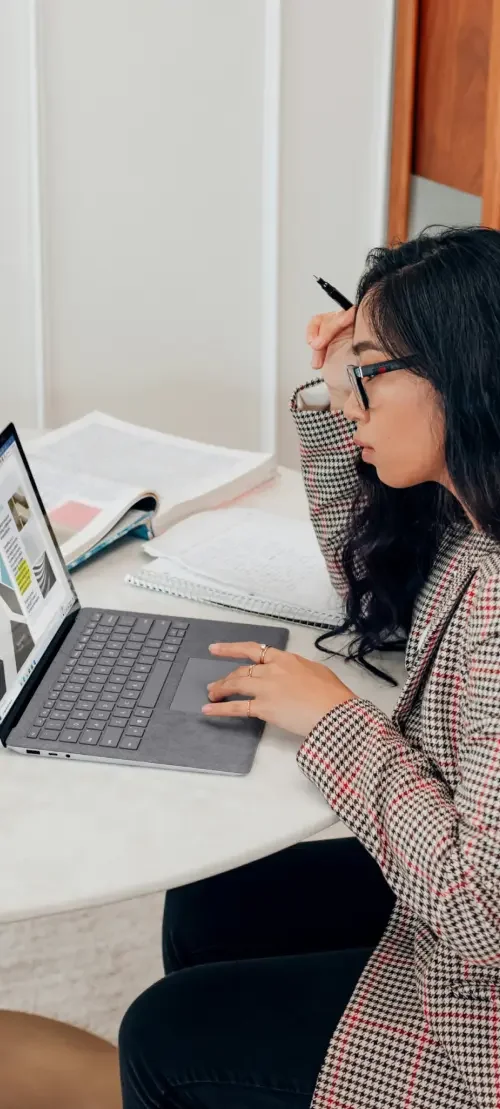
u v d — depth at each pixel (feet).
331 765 3.33
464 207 8.96
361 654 4.15
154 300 8.71
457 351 3.08
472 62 7.44
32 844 3.19
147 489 5.05
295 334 9.12
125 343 8.76
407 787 3.21
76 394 8.81
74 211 8.31
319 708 3.46
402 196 8.70
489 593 3.06
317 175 8.70
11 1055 3.60
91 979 5.68
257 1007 3.35
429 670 3.49
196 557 4.70
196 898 4.01
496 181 7.16
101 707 3.75
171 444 5.91
